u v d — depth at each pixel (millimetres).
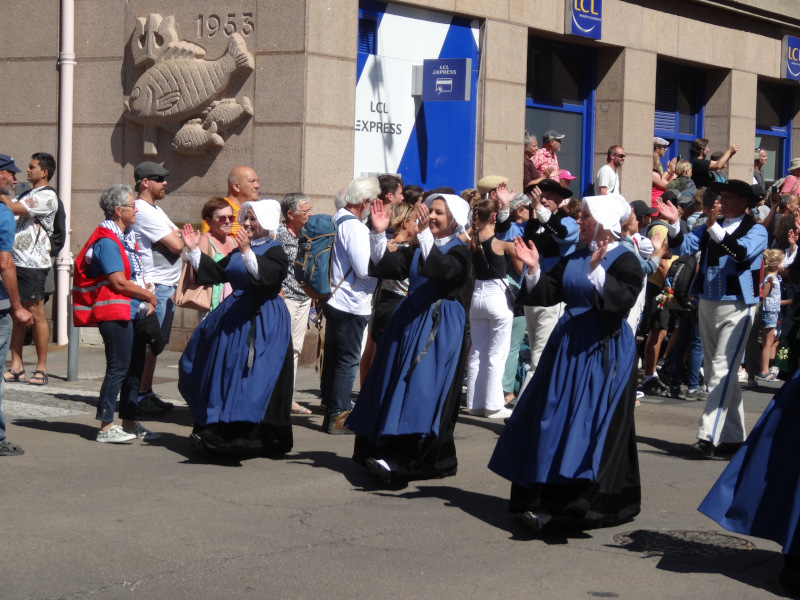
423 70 13109
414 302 6762
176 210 12570
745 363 11953
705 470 7613
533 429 5879
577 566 5398
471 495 6719
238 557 5352
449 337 6676
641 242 9281
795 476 5078
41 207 10047
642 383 11398
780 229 11484
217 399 7184
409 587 5008
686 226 11266
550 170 14172
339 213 8438
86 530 5688
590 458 5625
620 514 5934
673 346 11672
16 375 10375
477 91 13938
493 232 8875
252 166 12070
